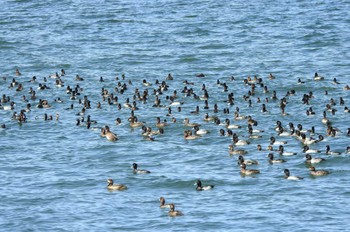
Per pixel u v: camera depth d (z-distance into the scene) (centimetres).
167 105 11244
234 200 7719
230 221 7200
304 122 10381
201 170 8625
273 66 13388
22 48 15038
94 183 8312
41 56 14450
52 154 9362
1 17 17988
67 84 12531
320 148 9238
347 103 11250
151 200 7788
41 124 10606
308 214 7325
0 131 10344
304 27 16400
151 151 9369
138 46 15075
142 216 7381
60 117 10906
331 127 9731
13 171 8769
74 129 10356
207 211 7444
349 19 17100
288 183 8112
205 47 14888
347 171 8456
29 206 7712
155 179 8362
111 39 15738
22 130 10381
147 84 12319
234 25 16800
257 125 10269
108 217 7375
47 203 7775
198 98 11456
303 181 8175
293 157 8931
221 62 13750
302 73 12875
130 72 13188
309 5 18925
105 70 13375
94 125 10475
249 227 7069
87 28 16812
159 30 16475
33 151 9500
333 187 7988
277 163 8750
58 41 15600
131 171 8656
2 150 9562
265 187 8031
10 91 12294
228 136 9794
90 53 14588
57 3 19712
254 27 16562
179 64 13688
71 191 8094
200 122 10388
